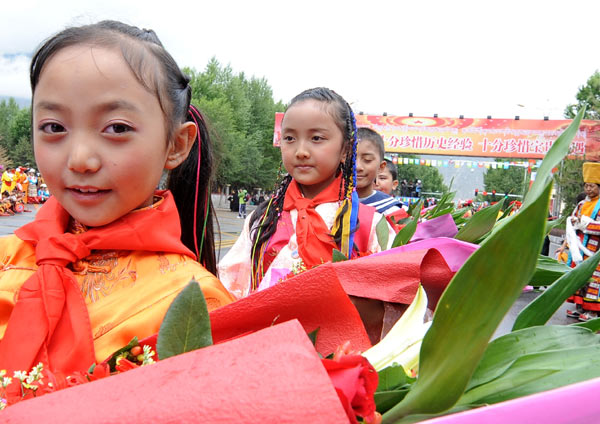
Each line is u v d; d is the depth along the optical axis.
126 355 0.57
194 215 1.27
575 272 0.59
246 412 0.35
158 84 0.88
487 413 0.37
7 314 0.90
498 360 0.51
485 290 0.40
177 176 1.24
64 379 0.59
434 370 0.44
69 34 0.83
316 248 1.81
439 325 0.42
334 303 0.61
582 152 16.72
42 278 0.84
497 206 1.09
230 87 38.00
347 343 0.46
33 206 19.22
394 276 0.76
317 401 0.35
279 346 0.39
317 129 1.88
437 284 0.76
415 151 17.41
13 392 0.58
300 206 1.90
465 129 17.20
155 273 0.92
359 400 0.41
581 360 0.47
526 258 0.39
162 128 0.89
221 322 0.62
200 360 0.39
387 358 0.58
